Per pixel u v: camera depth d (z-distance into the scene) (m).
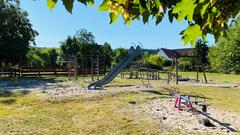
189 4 1.76
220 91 22.16
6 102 16.64
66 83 28.59
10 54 41.41
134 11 2.11
